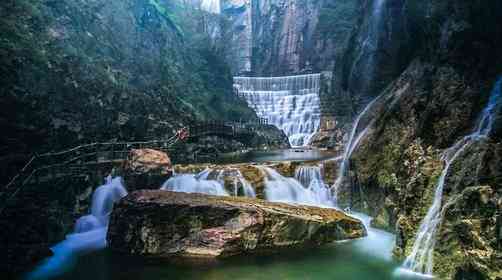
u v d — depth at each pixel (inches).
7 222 487.5
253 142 1321.4
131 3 1362.0
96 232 594.9
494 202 353.4
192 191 666.8
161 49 1411.2
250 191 667.4
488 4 545.3
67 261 474.0
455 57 580.4
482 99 520.7
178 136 991.0
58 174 613.9
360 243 516.4
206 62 1652.3
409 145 562.9
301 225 506.6
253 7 2428.6
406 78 719.1
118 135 879.1
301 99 1695.4
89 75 944.9
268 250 489.7
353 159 681.0
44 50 862.5
